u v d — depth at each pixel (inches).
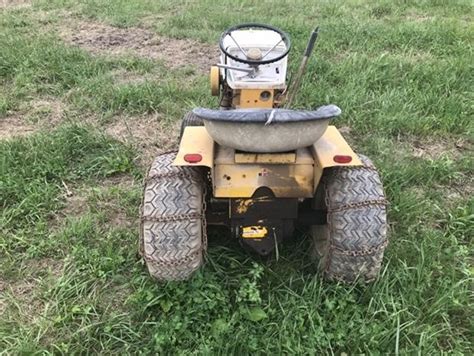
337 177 128.3
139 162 204.2
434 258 144.6
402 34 331.9
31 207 171.3
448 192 185.6
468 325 126.1
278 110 117.6
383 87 259.9
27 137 213.5
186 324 121.9
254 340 118.4
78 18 390.9
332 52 307.1
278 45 151.8
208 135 136.5
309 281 135.7
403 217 163.6
